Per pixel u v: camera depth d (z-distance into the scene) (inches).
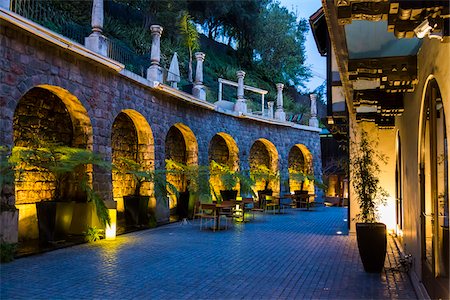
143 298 208.5
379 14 137.9
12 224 305.0
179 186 649.0
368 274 265.0
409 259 267.6
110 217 403.2
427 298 198.5
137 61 621.6
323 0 156.6
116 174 514.9
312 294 218.1
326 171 1044.5
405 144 300.7
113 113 448.1
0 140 303.4
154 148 532.7
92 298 207.5
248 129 795.4
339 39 198.2
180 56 1056.2
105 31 849.5
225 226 525.0
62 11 755.4
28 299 204.7
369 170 305.7
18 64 323.3
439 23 131.7
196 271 269.6
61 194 418.6
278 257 320.2
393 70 220.2
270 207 810.2
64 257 310.8
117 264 288.5
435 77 168.7
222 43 1480.1
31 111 380.5
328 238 423.8
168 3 1071.0
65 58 376.8
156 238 415.8
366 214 287.9
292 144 913.5
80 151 365.1
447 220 162.2
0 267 275.6
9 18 300.2
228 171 681.6
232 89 1237.7
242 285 235.6
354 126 441.1
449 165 145.7
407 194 292.4
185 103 612.7
